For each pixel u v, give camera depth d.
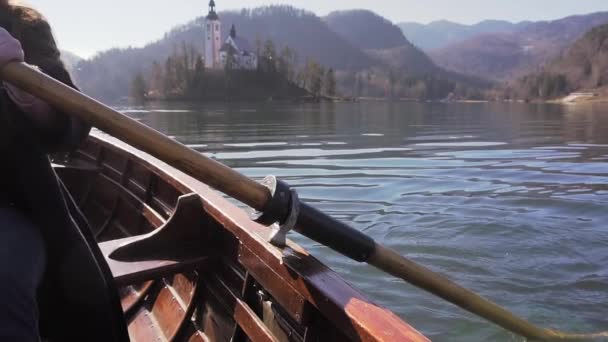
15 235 1.37
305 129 24.48
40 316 1.59
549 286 4.60
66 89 1.50
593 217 6.66
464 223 6.32
